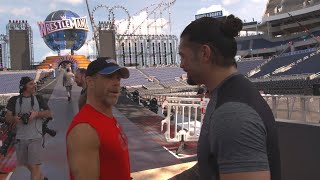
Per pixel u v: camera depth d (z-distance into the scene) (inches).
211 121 65.8
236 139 60.1
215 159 65.6
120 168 100.5
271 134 65.0
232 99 64.7
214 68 71.8
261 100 67.4
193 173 101.5
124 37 4729.3
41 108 231.0
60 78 1945.1
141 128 497.4
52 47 3390.7
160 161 322.0
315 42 3341.5
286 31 4443.9
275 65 2541.8
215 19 72.9
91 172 93.0
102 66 103.2
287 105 362.3
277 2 4456.2
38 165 230.1
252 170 58.9
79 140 93.5
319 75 1670.8
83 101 140.4
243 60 3083.2
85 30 3430.1
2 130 368.8
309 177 179.6
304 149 183.6
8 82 2380.7
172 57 5187.0
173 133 446.0
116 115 640.4
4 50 4276.6
